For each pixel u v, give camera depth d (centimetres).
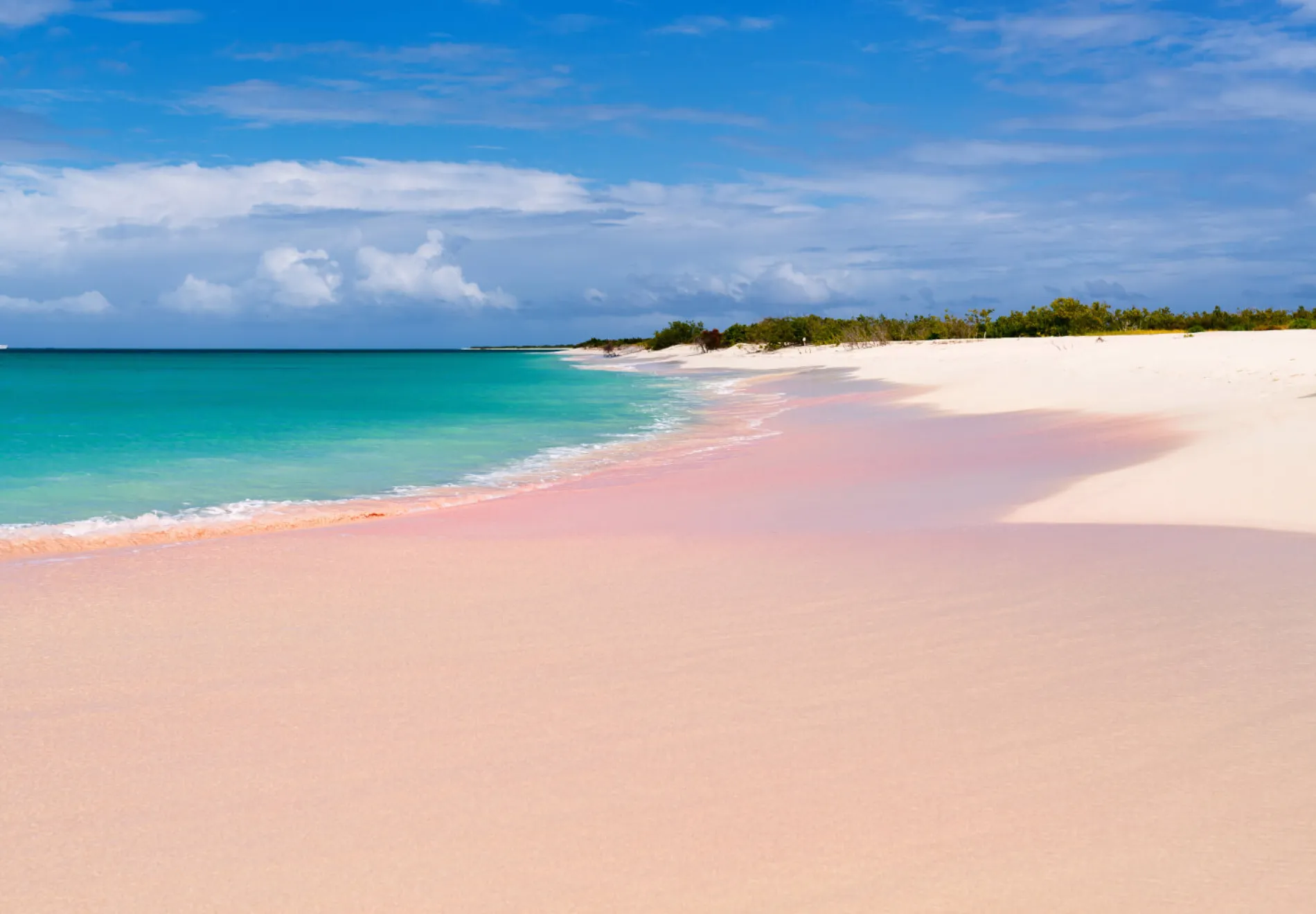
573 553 876
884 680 508
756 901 307
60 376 7456
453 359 15812
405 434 2442
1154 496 1038
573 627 623
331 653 573
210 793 388
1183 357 3077
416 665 549
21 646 595
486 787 390
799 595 691
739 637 591
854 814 362
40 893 316
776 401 3334
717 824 356
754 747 424
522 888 317
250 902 311
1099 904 301
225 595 729
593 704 481
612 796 380
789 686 502
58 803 381
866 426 2188
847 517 1038
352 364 12150
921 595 679
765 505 1150
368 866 332
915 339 7738
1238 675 500
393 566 832
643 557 848
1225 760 400
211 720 467
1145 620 604
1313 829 342
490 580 768
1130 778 386
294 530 1052
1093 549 811
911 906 303
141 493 1455
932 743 424
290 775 404
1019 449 1548
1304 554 768
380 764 413
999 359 4144
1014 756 409
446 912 305
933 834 346
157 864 335
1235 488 1035
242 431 2538
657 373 7081
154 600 713
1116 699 472
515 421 2839
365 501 1373
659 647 574
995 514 1003
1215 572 720
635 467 1709
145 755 426
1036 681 500
